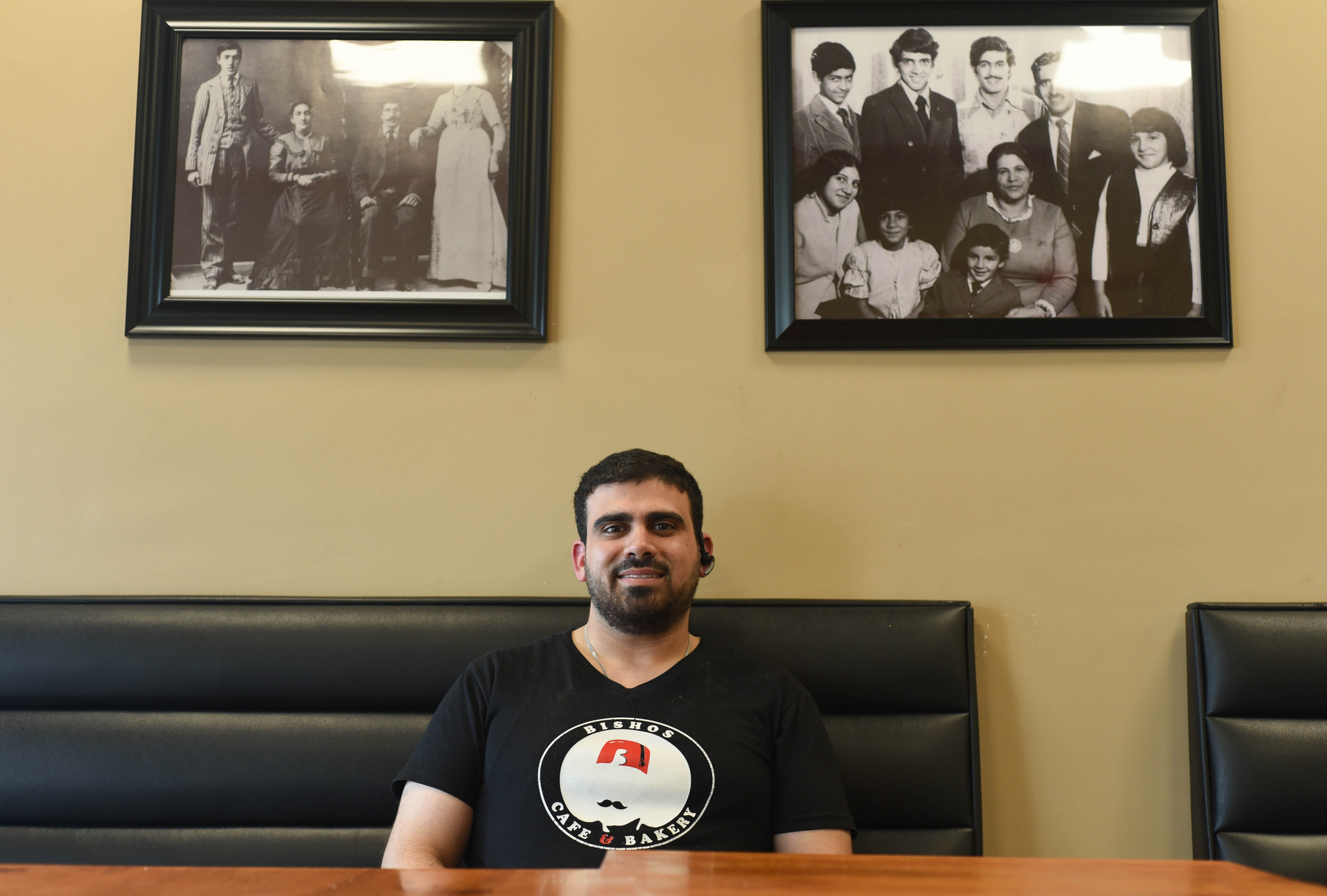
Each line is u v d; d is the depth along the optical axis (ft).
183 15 5.66
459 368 5.54
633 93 5.72
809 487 5.45
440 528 5.44
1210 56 5.57
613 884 2.43
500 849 4.05
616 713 4.33
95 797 4.80
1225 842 4.78
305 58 5.66
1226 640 4.94
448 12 5.68
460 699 4.49
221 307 5.48
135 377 5.51
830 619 5.06
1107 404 5.45
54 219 5.60
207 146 5.60
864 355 5.52
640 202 5.65
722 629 5.06
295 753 4.88
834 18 5.66
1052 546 5.36
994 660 5.28
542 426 5.50
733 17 5.73
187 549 5.40
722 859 2.69
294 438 5.49
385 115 5.65
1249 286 5.50
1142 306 5.47
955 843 4.78
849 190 5.57
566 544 5.43
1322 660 4.86
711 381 5.53
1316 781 4.75
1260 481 5.37
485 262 5.57
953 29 5.66
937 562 5.37
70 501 5.42
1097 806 5.17
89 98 5.68
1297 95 5.62
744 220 5.64
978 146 5.59
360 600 5.14
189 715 4.95
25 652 4.93
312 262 5.55
